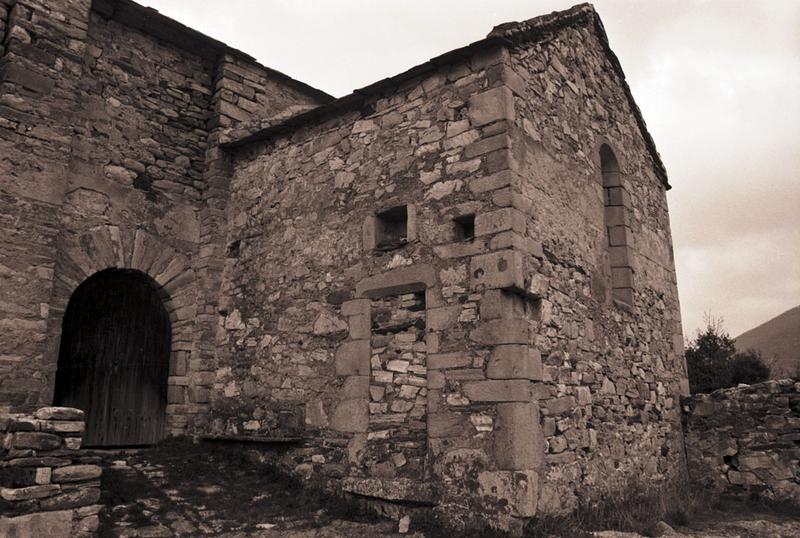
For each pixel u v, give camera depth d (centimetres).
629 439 713
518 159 587
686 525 625
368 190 680
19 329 644
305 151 767
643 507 629
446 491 543
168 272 810
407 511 562
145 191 803
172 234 823
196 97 881
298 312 722
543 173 633
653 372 823
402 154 655
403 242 632
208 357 803
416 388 595
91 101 765
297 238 748
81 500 475
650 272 883
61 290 703
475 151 593
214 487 632
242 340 779
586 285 688
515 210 562
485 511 517
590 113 781
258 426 729
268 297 763
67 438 482
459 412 550
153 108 829
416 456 579
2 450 464
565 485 563
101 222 752
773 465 778
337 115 737
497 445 521
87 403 739
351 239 684
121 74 802
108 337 768
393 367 616
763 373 1362
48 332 681
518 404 520
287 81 961
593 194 753
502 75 593
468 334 559
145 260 788
